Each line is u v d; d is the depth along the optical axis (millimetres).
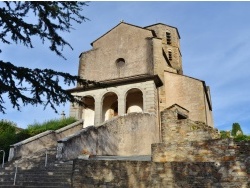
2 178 10641
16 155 14086
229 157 9195
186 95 24109
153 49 25141
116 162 9016
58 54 7535
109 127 16797
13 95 7379
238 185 8430
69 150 12992
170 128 14867
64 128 18047
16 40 7426
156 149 10406
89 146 14625
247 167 8555
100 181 8836
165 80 25016
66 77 7621
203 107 23344
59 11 7070
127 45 26281
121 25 27375
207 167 8727
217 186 8531
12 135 17297
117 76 25281
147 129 19625
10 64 7000
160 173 8859
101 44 27203
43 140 15969
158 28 36031
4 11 6840
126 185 8773
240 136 13805
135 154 17828
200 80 24188
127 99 24875
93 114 24422
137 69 24891
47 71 7301
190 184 8633
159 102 23375
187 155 9930
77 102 8203
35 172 10734
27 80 7270
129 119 18484
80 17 7445
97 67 26250
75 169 8938
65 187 9258
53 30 7277
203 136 13945
